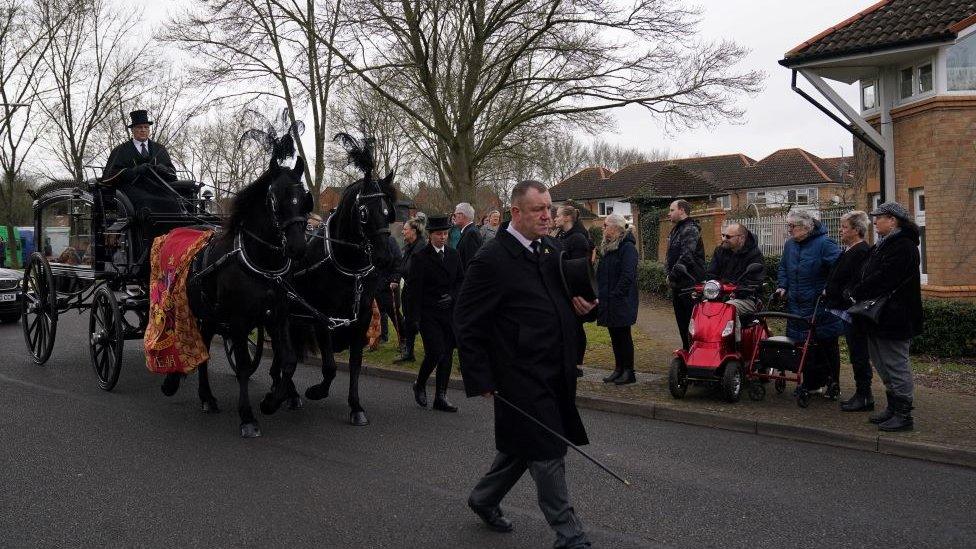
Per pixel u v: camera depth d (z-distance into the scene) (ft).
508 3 66.33
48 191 34.19
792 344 24.58
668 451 20.86
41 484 17.90
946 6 39.47
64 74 89.25
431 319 25.63
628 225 32.65
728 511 16.19
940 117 37.93
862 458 20.13
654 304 54.95
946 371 29.17
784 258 26.58
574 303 13.47
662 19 60.54
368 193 23.70
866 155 45.62
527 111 67.92
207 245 24.13
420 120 69.10
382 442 21.75
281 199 21.66
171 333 23.67
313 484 17.94
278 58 63.41
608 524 15.44
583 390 27.63
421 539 14.65
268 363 36.01
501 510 15.31
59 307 33.30
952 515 15.94
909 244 20.99
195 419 24.45
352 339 24.32
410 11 64.49
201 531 15.06
